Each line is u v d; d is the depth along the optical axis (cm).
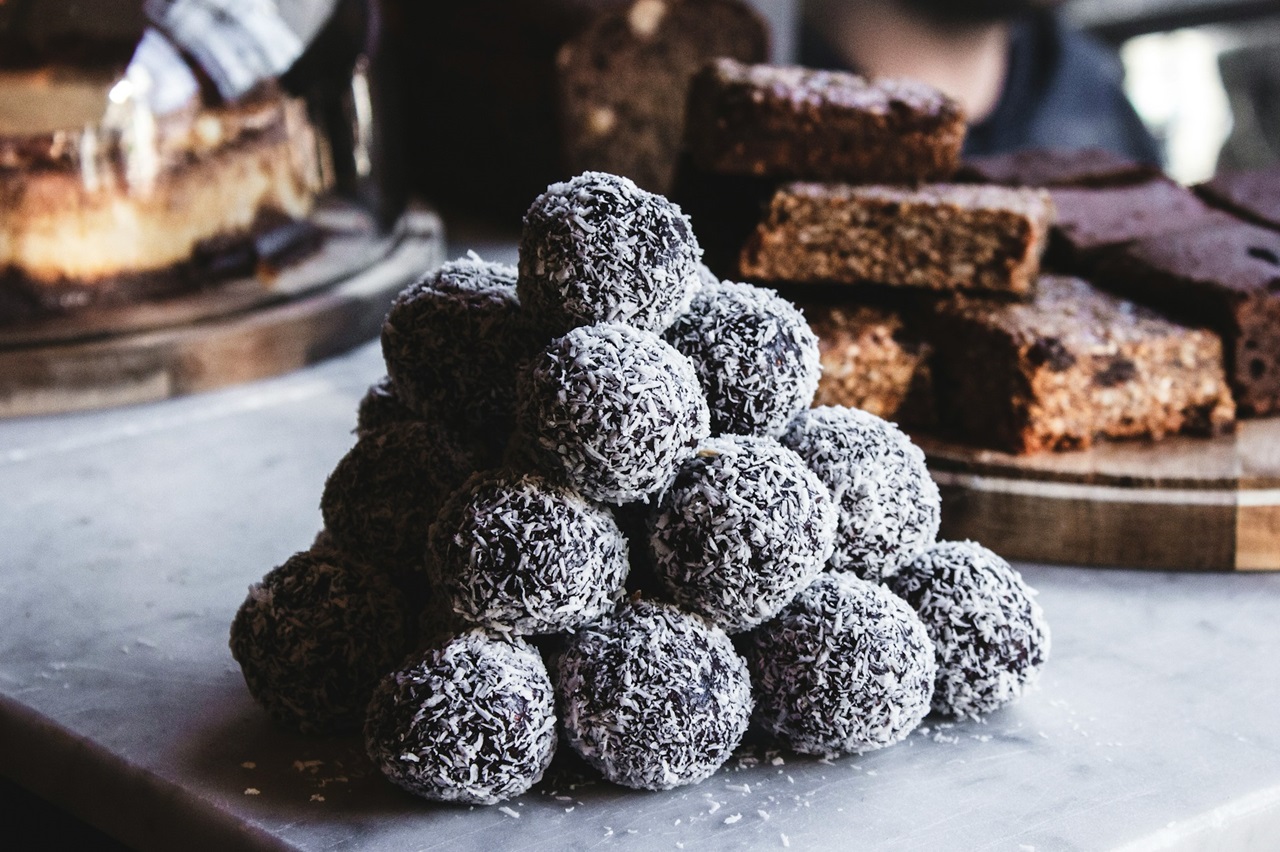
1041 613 56
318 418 80
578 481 52
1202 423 69
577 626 53
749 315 55
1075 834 52
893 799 53
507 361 55
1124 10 185
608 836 51
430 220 108
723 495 52
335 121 96
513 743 51
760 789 53
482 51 115
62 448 77
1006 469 67
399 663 55
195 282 89
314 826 52
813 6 146
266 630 54
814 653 53
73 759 56
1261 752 55
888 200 71
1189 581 65
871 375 70
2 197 81
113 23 82
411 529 55
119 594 64
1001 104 149
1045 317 70
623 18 108
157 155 84
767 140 75
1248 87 195
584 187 54
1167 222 78
